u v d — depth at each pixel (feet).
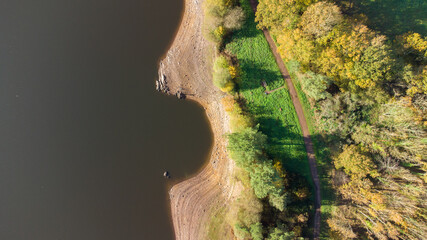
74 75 248.11
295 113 219.41
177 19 243.40
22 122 246.47
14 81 247.70
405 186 188.03
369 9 208.44
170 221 239.30
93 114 246.47
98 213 242.37
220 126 236.43
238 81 224.53
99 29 247.50
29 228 242.37
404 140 189.98
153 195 241.55
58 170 245.45
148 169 242.37
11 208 243.40
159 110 244.22
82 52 247.91
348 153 198.80
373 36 181.98
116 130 245.04
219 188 233.96
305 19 181.88
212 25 216.13
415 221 176.76
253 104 223.92
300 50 187.52
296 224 206.18
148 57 245.04
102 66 246.88
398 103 184.03
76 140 246.06
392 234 184.03
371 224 196.03
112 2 248.11
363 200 196.34
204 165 238.89
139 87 245.45
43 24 250.37
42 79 248.93
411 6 206.18
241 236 199.41
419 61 187.73
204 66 236.63
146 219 240.73
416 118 179.83
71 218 242.78
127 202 242.17
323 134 214.48
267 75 223.10
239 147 193.67
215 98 237.25
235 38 225.76
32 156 245.45
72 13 249.34
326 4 181.06
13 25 249.75
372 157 199.93
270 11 193.67
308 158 216.95
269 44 222.89
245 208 202.28
